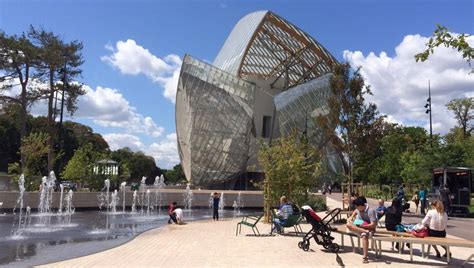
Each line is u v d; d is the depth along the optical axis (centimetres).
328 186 6419
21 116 4706
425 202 2817
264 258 1116
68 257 1182
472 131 7269
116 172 4691
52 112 5019
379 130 2578
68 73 5062
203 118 5550
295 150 2386
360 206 1195
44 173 5578
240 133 5669
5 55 4456
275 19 6028
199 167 5662
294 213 1672
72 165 4481
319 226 1252
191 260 1083
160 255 1167
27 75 4675
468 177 2866
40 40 4853
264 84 7131
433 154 4344
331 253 1209
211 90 5562
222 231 1827
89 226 2102
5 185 4188
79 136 9612
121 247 1334
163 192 3653
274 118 6334
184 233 1748
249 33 6334
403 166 5369
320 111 5716
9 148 7619
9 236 1706
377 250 1214
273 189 2269
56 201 3066
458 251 1298
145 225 2158
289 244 1396
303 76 7094
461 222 2408
